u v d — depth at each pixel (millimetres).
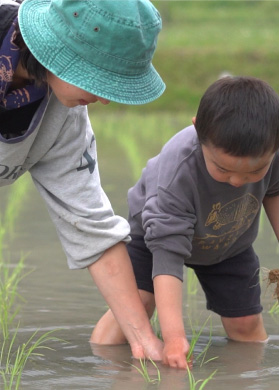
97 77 2912
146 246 3760
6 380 3027
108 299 3516
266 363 3352
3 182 3365
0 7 3062
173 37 22484
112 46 2895
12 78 3027
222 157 3082
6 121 3100
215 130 3068
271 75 18828
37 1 3094
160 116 17094
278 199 3668
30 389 2912
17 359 3223
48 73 3004
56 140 3318
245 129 3020
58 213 3447
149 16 2943
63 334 3764
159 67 19156
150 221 3395
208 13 27562
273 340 3775
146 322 3488
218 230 3568
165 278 3363
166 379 3068
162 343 3445
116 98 2916
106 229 3471
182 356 3250
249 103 3068
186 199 3385
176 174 3385
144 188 3740
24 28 2959
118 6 2887
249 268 3809
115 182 8438
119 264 3518
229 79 3199
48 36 2938
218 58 19516
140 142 12297
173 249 3363
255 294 3803
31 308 4203
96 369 3207
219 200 3449
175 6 28406
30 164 3365
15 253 5477
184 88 18516
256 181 3189
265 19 26641
